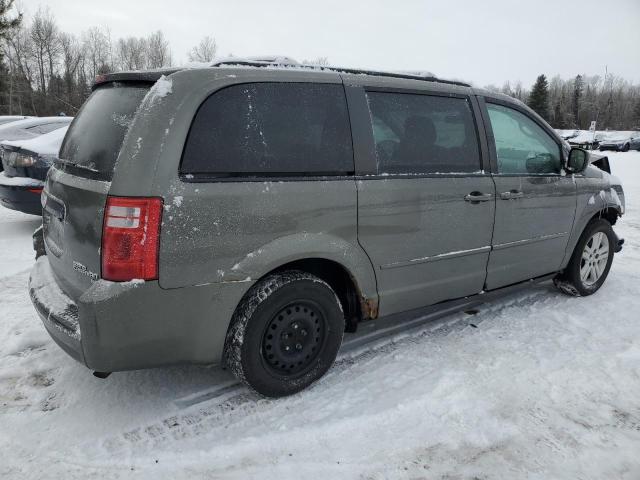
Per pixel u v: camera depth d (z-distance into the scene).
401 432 2.58
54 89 53.97
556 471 2.34
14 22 32.25
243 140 2.57
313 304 2.87
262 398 2.86
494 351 3.46
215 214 2.44
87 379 3.04
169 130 2.37
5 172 6.44
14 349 3.40
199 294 2.46
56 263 2.83
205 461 2.35
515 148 3.84
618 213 4.80
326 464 2.35
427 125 3.29
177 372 3.14
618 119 91.75
